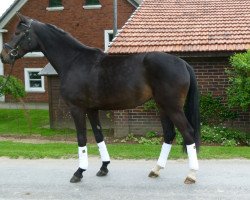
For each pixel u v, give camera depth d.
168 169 7.37
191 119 6.38
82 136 6.68
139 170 7.36
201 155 8.26
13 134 14.14
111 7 23.48
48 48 6.84
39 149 9.49
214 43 12.30
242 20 14.06
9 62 6.96
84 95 6.53
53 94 15.30
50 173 7.33
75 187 6.47
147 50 12.34
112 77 6.34
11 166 7.88
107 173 7.14
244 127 12.34
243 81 10.82
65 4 24.20
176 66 6.19
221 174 6.95
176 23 14.20
